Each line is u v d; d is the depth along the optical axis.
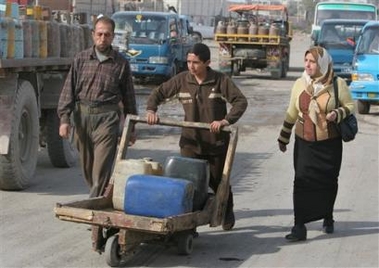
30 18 9.46
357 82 16.88
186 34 24.69
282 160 11.57
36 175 10.05
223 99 6.68
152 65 22.03
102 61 6.85
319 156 6.89
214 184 6.85
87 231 7.14
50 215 7.74
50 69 9.64
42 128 10.45
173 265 6.13
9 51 8.02
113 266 6.03
